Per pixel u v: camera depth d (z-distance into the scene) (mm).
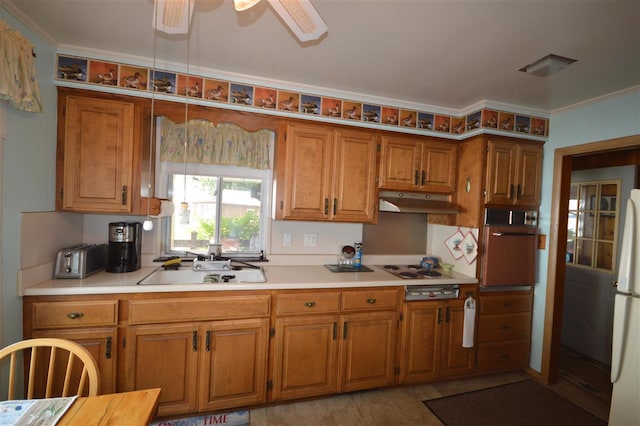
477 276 2539
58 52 1903
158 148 2375
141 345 1847
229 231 2613
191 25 1614
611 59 1782
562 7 1354
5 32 1403
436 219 3006
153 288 1844
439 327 2432
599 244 3051
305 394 2143
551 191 2639
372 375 2283
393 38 1669
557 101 2436
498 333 2623
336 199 2459
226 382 1985
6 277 1556
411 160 2633
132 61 2025
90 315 1769
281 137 2350
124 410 989
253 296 2018
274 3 1011
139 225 2240
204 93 2168
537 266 2723
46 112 1816
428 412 2164
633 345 1766
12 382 1094
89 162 1964
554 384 2568
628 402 1774
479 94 2389
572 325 3250
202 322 1934
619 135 2186
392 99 2559
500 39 1637
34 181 1729
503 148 2576
